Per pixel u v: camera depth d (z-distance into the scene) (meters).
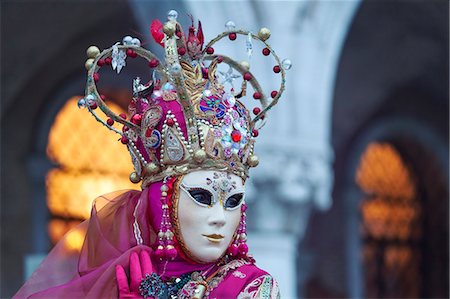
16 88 13.71
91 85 3.21
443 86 16.12
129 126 3.25
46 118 13.84
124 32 14.14
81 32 13.91
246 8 9.51
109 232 3.29
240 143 3.19
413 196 16.61
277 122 9.81
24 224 13.62
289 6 9.81
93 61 3.24
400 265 16.34
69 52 13.98
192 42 3.33
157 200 3.19
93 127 14.17
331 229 15.43
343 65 15.39
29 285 3.34
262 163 9.66
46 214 13.71
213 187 3.09
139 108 3.32
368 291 15.94
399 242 16.38
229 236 3.13
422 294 16.50
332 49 10.13
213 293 3.09
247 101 8.22
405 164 16.55
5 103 13.68
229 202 3.13
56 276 3.36
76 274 3.34
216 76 3.39
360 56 15.39
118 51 3.22
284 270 9.80
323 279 15.23
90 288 3.15
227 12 9.42
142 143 3.25
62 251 3.39
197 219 3.09
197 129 3.13
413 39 15.28
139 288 3.07
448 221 16.67
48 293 3.18
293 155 9.80
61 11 13.53
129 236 3.24
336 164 15.61
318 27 10.05
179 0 9.32
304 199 9.84
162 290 3.08
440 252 16.69
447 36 14.93
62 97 13.95
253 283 3.08
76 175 14.01
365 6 14.50
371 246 16.08
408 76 15.94
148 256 3.13
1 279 13.37
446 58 15.46
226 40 9.36
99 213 3.33
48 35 13.70
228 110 3.20
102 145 14.21
